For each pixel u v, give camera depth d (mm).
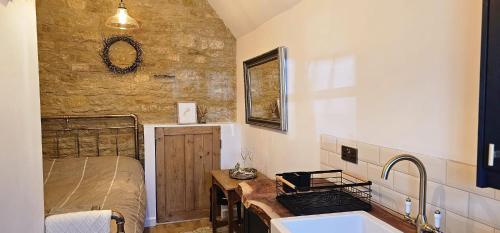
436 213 1228
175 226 3758
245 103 3705
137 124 3793
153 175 3768
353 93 1929
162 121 3906
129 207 2318
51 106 3551
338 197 1780
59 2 3523
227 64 4113
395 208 1605
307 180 1961
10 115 1269
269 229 1587
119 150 3773
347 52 1981
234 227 3125
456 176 1306
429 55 1427
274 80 2945
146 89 3830
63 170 3066
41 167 1598
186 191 3908
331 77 2152
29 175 1452
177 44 3916
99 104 3691
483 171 976
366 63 1815
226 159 4023
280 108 2826
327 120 2211
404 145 1567
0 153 1173
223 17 3977
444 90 1360
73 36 3574
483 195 1203
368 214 1528
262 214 1681
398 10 1588
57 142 3578
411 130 1526
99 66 3664
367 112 1813
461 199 1289
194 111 3953
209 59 4043
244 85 3730
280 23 2881
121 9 2953
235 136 4039
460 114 1294
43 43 3492
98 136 3701
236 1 3373
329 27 2162
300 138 2586
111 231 1872
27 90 1442
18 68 1353
